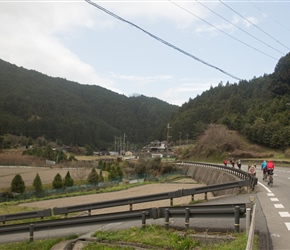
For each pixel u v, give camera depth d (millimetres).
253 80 149625
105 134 181625
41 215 16734
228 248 7766
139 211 11414
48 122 158000
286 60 95938
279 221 10898
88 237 11273
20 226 13156
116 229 12234
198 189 17750
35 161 87625
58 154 99250
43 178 55375
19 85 194875
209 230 10117
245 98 133500
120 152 152375
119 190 38500
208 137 89562
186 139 126375
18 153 101438
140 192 36094
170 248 8977
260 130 85562
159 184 46500
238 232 9305
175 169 68938
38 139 139000
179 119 145375
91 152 146750
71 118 175625
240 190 19438
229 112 115000
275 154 74812
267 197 16844
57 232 14375
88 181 48219
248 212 8234
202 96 170000
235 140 84875
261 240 8242
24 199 34031
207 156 85875
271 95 103375
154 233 10516
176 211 10625
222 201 16531
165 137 150625
